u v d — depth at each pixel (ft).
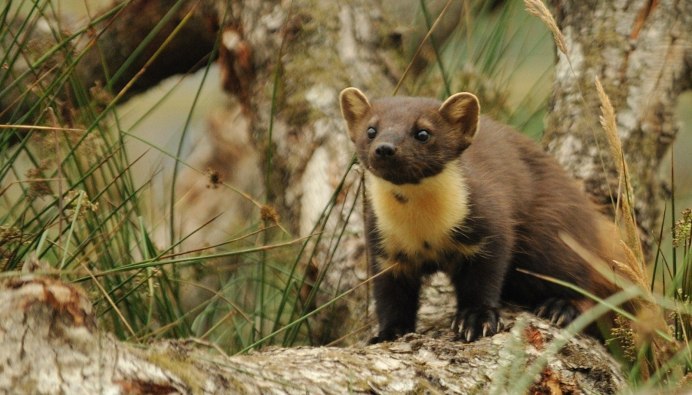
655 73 39.17
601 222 35.47
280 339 36.86
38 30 44.88
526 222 34.09
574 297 33.96
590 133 39.01
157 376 19.88
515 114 43.60
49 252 32.71
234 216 56.90
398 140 32.76
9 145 37.91
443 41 47.16
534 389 27.07
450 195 32.73
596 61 39.88
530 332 29.22
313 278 39.83
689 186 49.78
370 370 24.91
